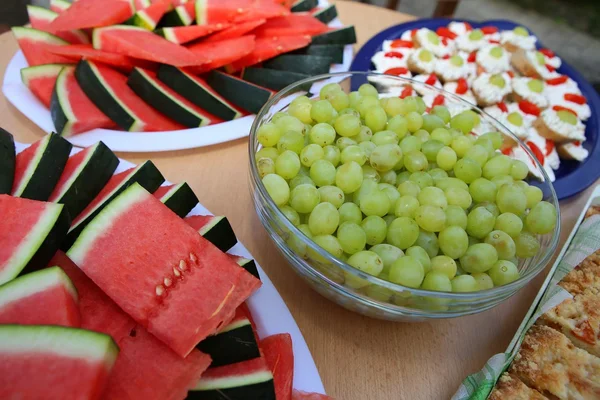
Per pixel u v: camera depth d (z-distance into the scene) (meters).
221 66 0.59
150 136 0.49
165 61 0.52
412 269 0.31
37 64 0.55
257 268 0.38
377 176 0.38
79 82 0.52
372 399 0.35
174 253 0.33
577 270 0.41
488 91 0.64
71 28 0.52
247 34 0.61
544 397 0.34
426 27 0.76
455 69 0.68
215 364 0.31
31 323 0.29
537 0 1.72
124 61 0.54
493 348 0.39
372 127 0.41
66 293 0.30
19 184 0.38
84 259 0.31
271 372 0.31
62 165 0.40
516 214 0.36
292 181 0.37
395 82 0.48
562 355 0.36
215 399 0.29
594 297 0.39
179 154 0.50
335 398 0.34
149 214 0.34
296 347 0.35
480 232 0.35
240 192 0.47
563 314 0.38
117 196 0.34
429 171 0.40
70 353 0.26
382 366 0.37
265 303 0.36
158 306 0.31
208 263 0.33
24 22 1.01
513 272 0.34
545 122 0.60
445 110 0.45
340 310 0.39
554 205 0.38
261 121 0.40
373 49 0.68
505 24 0.79
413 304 0.31
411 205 0.35
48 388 0.26
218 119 0.54
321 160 0.37
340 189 0.36
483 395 0.34
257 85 0.58
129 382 0.28
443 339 0.39
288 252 0.34
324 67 0.61
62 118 0.47
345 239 0.33
